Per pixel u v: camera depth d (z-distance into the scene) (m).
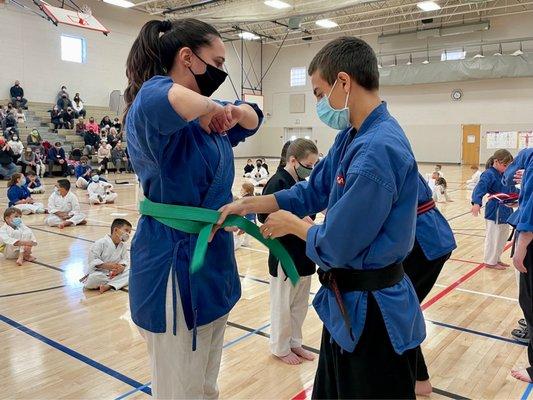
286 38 22.14
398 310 1.34
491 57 18.08
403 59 20.20
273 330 2.76
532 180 2.41
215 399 1.46
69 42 16.81
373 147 1.24
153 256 1.23
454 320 3.48
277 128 24.47
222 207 1.27
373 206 1.21
